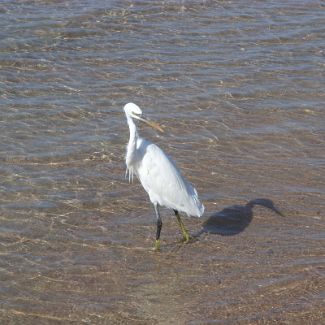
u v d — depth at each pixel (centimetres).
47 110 1773
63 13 2294
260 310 1105
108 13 2314
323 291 1146
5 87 1880
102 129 1700
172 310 1112
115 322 1086
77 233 1325
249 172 1535
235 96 1873
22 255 1254
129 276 1204
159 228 1280
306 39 2209
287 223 1354
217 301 1130
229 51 2120
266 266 1222
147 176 1288
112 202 1427
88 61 2034
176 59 2058
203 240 1309
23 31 2167
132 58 2055
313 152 1619
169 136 1681
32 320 1088
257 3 2453
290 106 1830
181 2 2425
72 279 1192
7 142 1627
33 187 1463
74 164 1553
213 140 1664
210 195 1449
